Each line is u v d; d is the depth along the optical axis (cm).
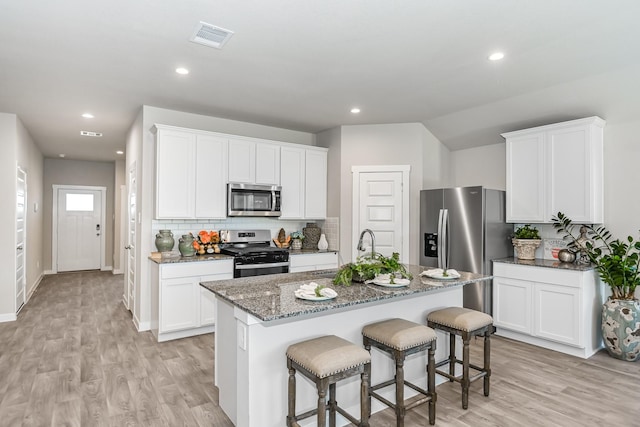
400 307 271
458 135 496
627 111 353
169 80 348
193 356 346
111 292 634
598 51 285
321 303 204
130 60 303
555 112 391
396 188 499
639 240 357
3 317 456
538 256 434
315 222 555
